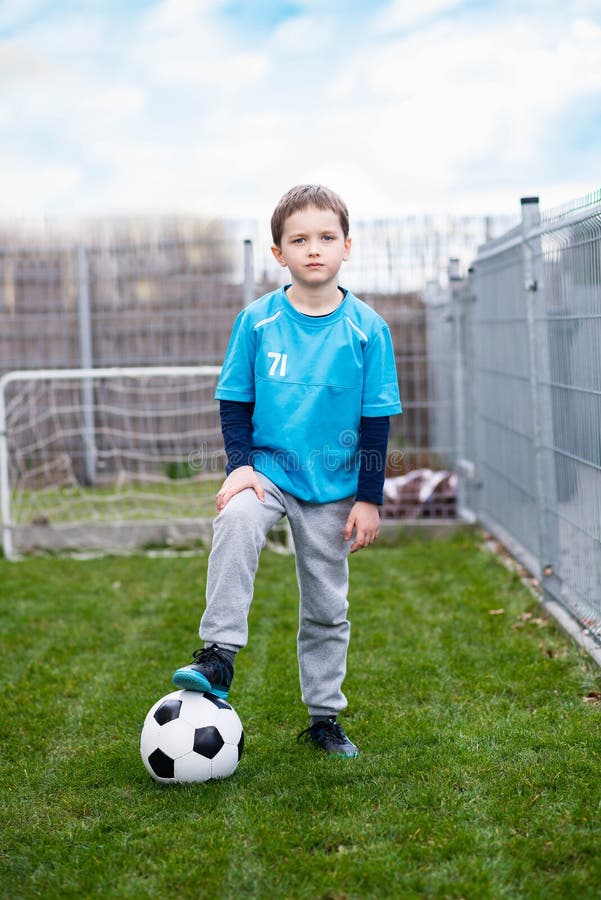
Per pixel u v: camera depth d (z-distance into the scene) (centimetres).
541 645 407
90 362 840
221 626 261
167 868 222
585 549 395
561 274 411
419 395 710
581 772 271
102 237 833
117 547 671
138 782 277
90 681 383
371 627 446
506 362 566
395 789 263
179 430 808
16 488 748
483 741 298
